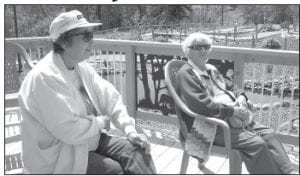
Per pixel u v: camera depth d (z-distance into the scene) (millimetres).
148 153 1890
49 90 1732
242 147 2270
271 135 2381
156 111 3869
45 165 1779
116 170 1793
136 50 3799
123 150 1895
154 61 3738
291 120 3205
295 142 3174
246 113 2404
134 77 3900
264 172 2217
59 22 1817
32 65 2898
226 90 2656
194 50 2500
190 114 2324
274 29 19141
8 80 3029
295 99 3211
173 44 3465
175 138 3551
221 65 3322
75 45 1854
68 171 1792
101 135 2023
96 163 1823
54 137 1799
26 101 1767
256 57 3109
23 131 1800
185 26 18844
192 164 2957
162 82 3729
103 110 2133
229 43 17047
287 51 2945
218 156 3111
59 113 1727
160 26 18344
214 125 2309
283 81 3209
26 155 1812
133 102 3965
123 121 2059
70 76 1925
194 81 2373
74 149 1784
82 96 1975
